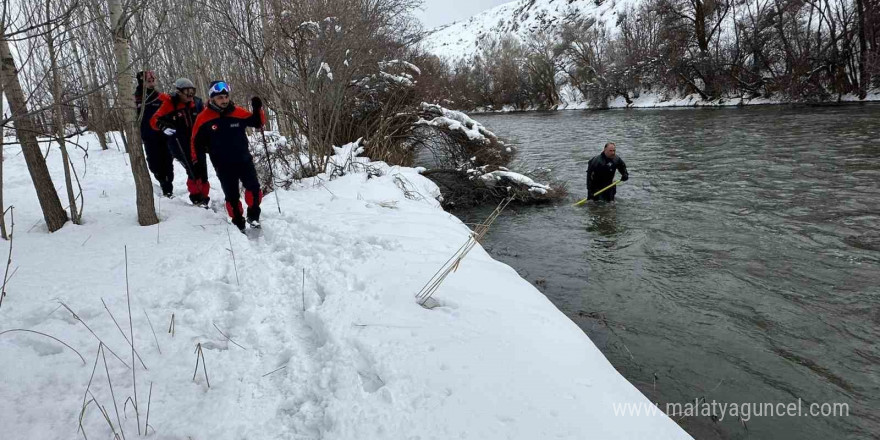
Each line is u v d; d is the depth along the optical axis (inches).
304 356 104.2
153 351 105.7
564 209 341.4
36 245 163.5
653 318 172.7
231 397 89.7
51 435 79.6
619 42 1904.5
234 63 509.7
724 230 264.5
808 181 352.5
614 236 271.4
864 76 938.1
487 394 87.9
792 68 1066.7
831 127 619.5
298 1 347.6
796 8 1049.5
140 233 179.9
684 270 215.0
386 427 79.5
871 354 143.6
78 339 106.9
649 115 1128.2
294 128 386.3
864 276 194.5
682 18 1396.4
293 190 289.7
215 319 121.0
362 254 159.6
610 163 342.6
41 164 176.9
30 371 94.8
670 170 442.6
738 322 166.2
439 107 450.6
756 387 130.5
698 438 111.7
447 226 212.1
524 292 143.9
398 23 484.1
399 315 117.6
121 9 178.5
